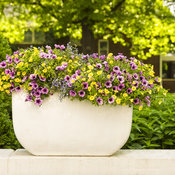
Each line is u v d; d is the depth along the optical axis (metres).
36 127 2.49
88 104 2.45
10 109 3.67
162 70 21.66
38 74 2.46
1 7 13.30
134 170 2.59
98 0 12.11
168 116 3.53
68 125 2.46
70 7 12.24
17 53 2.70
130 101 2.51
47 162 2.55
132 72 2.64
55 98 2.46
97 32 14.01
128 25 14.13
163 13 14.05
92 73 2.40
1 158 2.56
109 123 2.48
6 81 2.63
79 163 2.55
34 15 13.39
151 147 3.37
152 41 15.44
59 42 12.44
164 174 2.61
